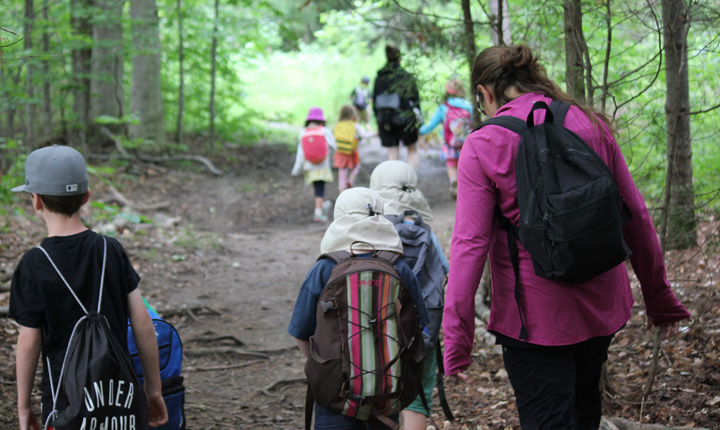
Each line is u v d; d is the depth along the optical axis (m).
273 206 12.44
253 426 4.25
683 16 3.65
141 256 8.36
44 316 2.30
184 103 17.30
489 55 2.58
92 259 2.36
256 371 5.30
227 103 18.42
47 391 2.30
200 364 5.41
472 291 2.34
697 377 3.91
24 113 14.12
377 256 2.76
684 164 4.82
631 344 4.67
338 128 11.47
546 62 4.53
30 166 2.37
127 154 13.91
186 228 10.44
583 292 2.30
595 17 3.73
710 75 4.85
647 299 2.58
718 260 5.07
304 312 2.75
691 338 4.35
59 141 14.02
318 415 2.75
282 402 4.67
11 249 7.78
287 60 24.23
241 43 15.98
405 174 3.52
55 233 2.39
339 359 2.55
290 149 16.91
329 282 2.64
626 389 3.99
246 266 8.68
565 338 2.30
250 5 15.40
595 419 2.62
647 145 5.07
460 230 2.37
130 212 10.62
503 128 2.34
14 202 9.38
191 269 8.24
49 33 11.70
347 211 2.87
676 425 3.47
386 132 10.34
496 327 2.45
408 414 3.30
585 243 2.09
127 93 16.95
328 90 22.36
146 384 2.55
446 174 14.22
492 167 2.33
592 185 2.13
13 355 5.00
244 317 6.66
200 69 16.39
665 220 3.75
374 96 10.23
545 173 2.19
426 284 3.30
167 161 14.41
